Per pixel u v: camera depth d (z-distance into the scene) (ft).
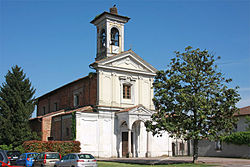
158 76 98.02
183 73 93.04
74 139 120.98
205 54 94.99
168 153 141.69
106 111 130.82
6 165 47.34
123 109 134.82
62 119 133.08
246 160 111.04
